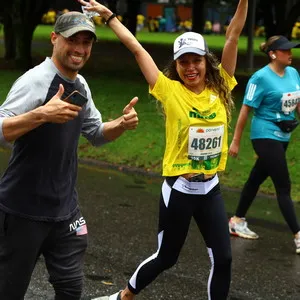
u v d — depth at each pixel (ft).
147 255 21.48
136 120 13.82
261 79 22.30
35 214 12.91
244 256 22.08
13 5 68.64
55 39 12.73
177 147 15.24
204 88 15.51
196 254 21.90
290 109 22.47
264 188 31.42
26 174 12.78
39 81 12.57
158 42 128.77
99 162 37.01
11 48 78.89
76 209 13.60
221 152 15.58
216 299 15.53
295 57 96.02
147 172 34.99
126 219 25.90
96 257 21.04
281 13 73.00
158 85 15.23
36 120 11.76
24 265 13.09
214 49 103.50
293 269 20.94
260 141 22.59
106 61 81.51
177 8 219.20
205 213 15.39
